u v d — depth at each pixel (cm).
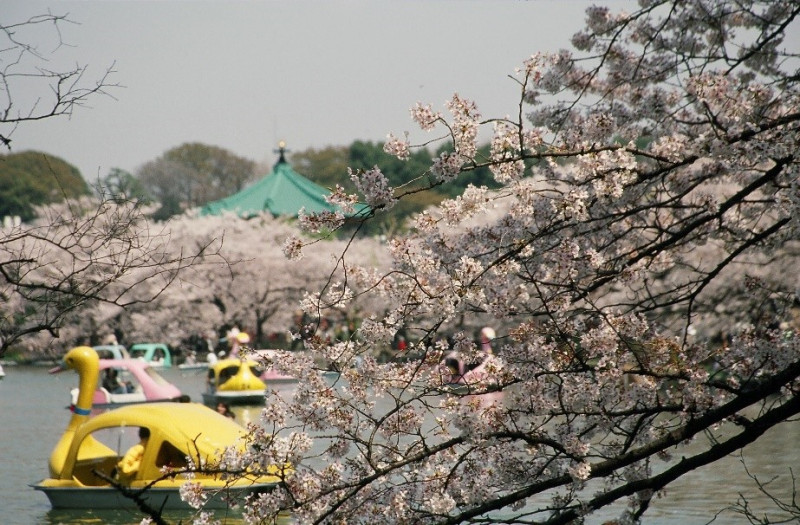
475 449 2655
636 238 3212
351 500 2617
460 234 2745
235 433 5381
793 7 3059
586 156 2672
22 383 16850
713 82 2692
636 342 2781
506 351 2697
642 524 4662
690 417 2720
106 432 9062
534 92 3064
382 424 2700
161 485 5238
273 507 2586
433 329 2598
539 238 2716
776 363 2798
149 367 13388
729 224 3294
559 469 2712
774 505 4994
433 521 2642
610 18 3161
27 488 6203
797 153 2533
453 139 2544
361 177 2511
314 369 2608
